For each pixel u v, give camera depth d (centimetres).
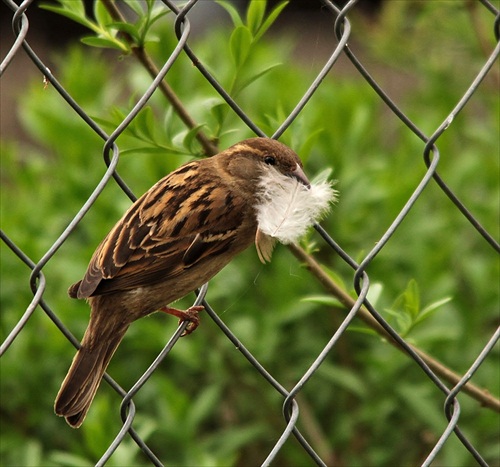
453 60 1355
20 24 580
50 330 979
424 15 1257
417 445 1048
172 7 633
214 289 1017
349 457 1046
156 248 736
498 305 1043
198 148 784
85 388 690
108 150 602
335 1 1836
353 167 1080
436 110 1327
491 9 782
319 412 1059
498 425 992
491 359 1045
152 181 1028
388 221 1075
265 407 1045
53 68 2050
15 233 1045
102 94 1204
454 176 1158
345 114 1188
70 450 1012
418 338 958
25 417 1009
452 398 689
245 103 1167
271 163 766
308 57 2005
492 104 1287
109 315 727
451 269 1112
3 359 984
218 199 759
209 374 1044
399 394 1005
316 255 1042
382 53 1368
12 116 1909
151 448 998
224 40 1238
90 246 1013
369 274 1043
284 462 1081
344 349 1042
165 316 1066
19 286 1016
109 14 739
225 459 969
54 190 1105
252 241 785
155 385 1030
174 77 1087
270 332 1009
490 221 1133
